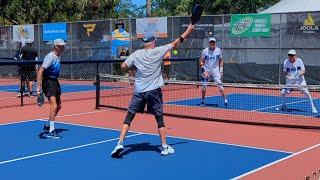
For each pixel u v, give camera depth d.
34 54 18.06
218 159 8.32
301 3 24.27
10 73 28.58
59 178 7.14
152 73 8.45
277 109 14.79
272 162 8.12
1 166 7.82
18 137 10.30
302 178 7.11
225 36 22.70
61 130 11.11
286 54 21.38
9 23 35.91
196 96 18.39
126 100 16.77
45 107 15.32
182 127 11.59
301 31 21.06
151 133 10.71
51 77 10.09
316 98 18.08
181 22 23.39
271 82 21.73
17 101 17.06
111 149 9.11
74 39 26.59
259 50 21.98
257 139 10.12
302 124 12.04
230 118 13.02
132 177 7.21
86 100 17.11
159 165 7.91
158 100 8.55
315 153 8.84
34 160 8.24
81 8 34.97
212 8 38.28
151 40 8.50
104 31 25.47
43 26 27.53
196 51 23.16
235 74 22.58
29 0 34.78
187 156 8.55
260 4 37.72
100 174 7.37
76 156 8.54
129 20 24.48
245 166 7.85
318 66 20.75
